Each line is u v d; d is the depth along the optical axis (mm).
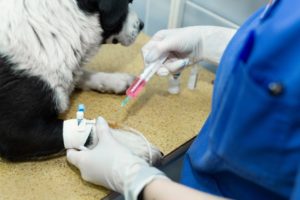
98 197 639
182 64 819
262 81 432
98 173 628
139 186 513
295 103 402
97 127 707
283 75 426
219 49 827
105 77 889
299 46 423
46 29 703
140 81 825
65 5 721
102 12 750
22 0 699
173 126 818
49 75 703
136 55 1053
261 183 462
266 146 429
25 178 654
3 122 656
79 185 657
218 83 544
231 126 445
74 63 756
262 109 413
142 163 598
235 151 455
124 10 792
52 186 646
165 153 746
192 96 929
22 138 668
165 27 1206
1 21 685
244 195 532
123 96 889
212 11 1088
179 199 464
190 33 820
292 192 400
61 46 719
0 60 667
